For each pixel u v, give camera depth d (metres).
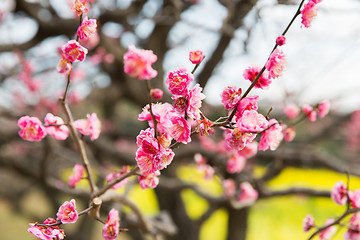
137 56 1.06
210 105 4.86
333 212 7.02
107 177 1.67
